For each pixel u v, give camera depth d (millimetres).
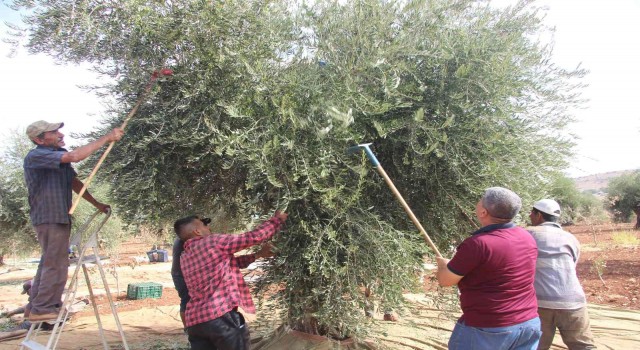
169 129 4598
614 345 6602
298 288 4938
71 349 7109
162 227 5797
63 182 4660
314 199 4594
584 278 12672
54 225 4559
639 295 10250
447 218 5113
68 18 4270
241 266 4918
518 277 3469
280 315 5305
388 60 4934
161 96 4711
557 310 4684
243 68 4516
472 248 3451
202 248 4383
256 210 5070
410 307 5082
